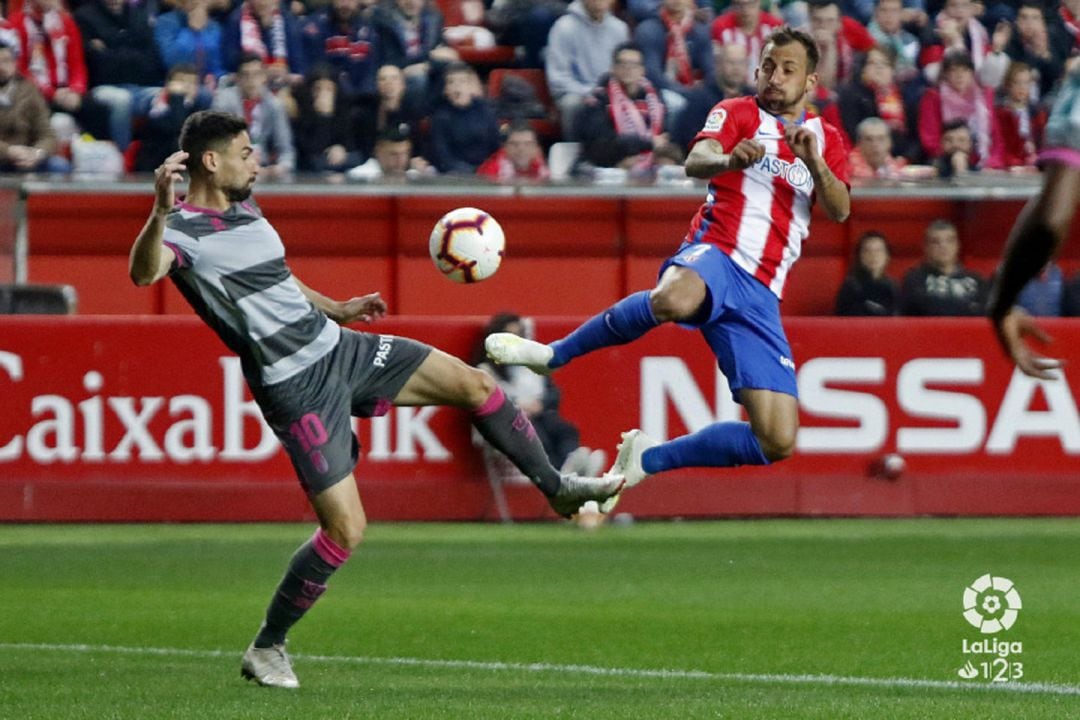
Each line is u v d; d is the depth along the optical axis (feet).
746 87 198.18
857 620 105.09
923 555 134.82
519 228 181.27
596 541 143.43
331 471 79.66
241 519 152.56
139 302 178.40
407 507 154.51
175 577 122.52
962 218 181.06
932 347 157.79
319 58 200.95
